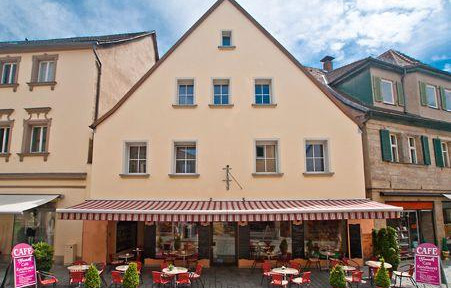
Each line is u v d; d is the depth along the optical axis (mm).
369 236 15523
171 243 15664
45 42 19219
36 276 11430
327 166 16172
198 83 16734
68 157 17031
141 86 16766
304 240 15625
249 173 15797
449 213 19094
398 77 20062
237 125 16250
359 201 15109
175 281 11664
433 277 11242
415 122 18766
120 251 16875
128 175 15883
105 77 18734
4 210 14062
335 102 16500
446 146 20312
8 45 18109
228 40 17625
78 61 17984
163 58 16984
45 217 16672
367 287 12266
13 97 17891
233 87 16656
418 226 18031
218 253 15719
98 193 15859
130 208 13656
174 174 15789
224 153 15977
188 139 16156
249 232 15570
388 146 17562
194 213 12859
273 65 16906
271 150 16391
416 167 18250
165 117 16406
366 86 19172
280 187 15672
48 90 17812
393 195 16969
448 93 21406
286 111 16406
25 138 17422
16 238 16875
